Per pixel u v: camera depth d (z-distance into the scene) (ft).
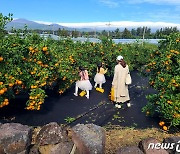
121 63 28.96
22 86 22.82
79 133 14.76
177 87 20.66
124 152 14.66
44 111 26.66
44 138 14.46
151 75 25.99
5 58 20.89
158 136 20.13
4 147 13.76
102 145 14.64
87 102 31.17
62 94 34.47
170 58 22.91
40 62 23.93
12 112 25.61
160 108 22.08
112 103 31.17
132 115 26.61
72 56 36.83
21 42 23.66
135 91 38.91
